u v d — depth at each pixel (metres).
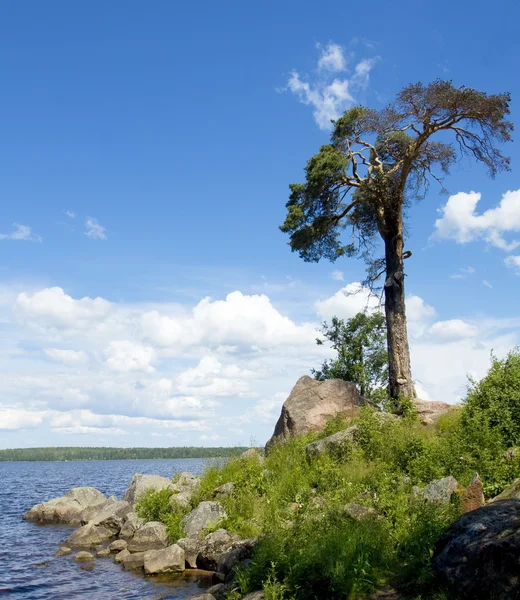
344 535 9.96
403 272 26.58
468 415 17.50
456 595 7.79
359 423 19.25
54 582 15.00
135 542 17.14
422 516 10.66
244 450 22.61
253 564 10.83
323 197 28.16
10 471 114.62
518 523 7.83
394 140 27.31
